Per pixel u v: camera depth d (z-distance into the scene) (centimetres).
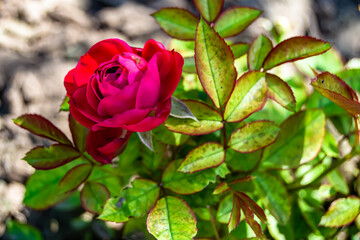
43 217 56
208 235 47
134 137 47
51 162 43
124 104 37
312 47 42
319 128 45
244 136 42
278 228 48
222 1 46
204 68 40
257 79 41
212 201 46
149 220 40
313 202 50
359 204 44
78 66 39
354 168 57
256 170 46
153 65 37
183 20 46
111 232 55
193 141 47
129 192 42
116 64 38
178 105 40
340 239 51
